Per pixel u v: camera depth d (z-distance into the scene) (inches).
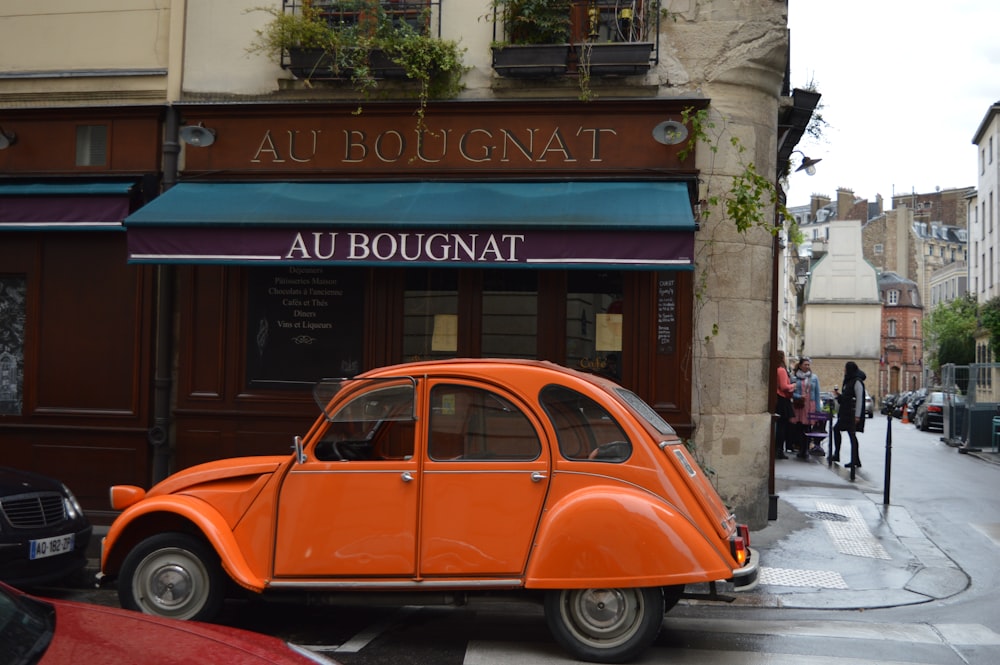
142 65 428.8
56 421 419.2
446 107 401.1
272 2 420.5
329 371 405.7
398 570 227.9
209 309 411.8
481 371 232.5
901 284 4525.1
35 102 433.1
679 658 232.4
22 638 127.9
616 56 388.8
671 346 389.1
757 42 396.8
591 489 223.5
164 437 411.2
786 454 767.7
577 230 348.8
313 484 232.4
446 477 228.5
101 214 410.3
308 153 409.4
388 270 404.8
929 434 1254.9
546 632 257.1
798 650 243.1
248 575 229.0
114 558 247.9
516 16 399.2
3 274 429.1
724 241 393.1
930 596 307.0
